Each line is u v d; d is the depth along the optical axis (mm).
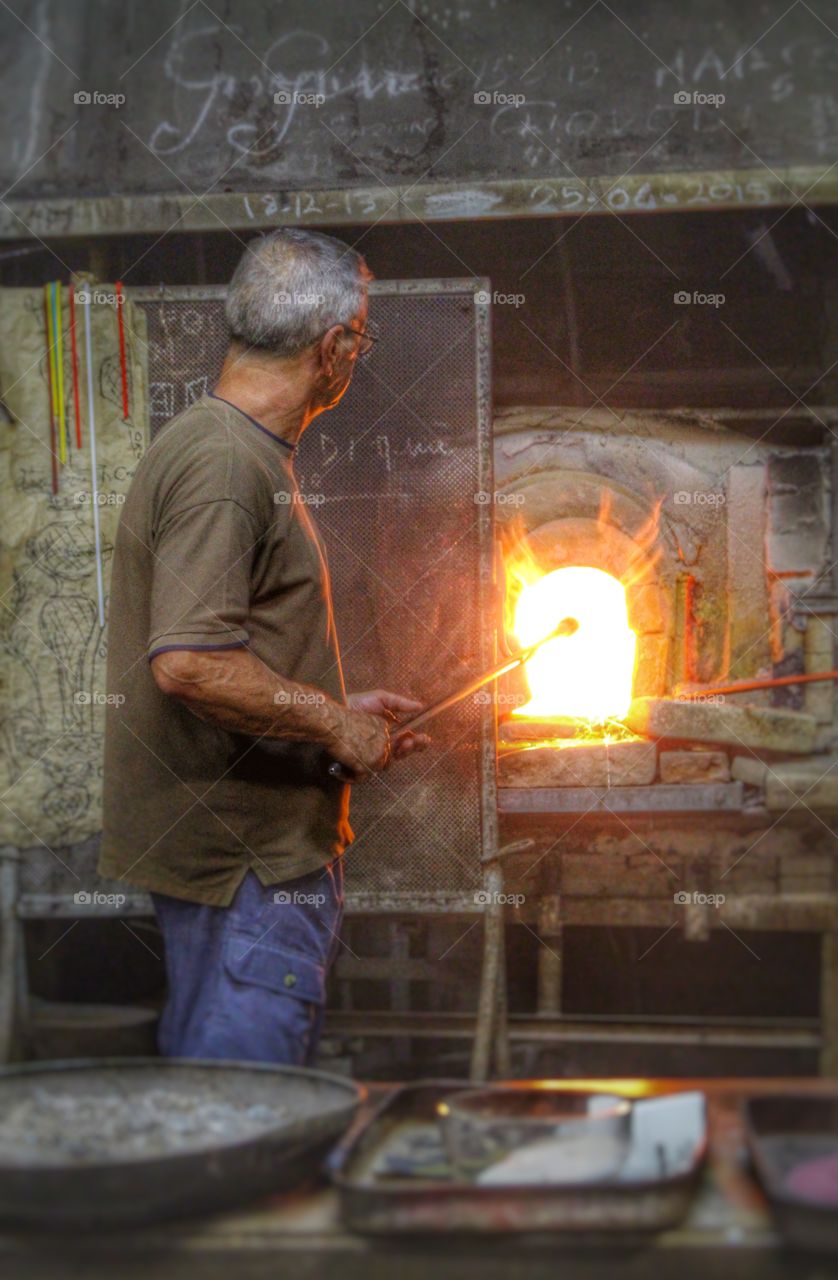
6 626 2717
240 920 2129
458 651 2734
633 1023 2842
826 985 2771
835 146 2664
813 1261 1297
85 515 2707
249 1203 1400
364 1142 1495
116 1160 1319
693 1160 1388
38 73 2754
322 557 2203
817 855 2750
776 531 3121
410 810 2711
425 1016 2814
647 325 3033
